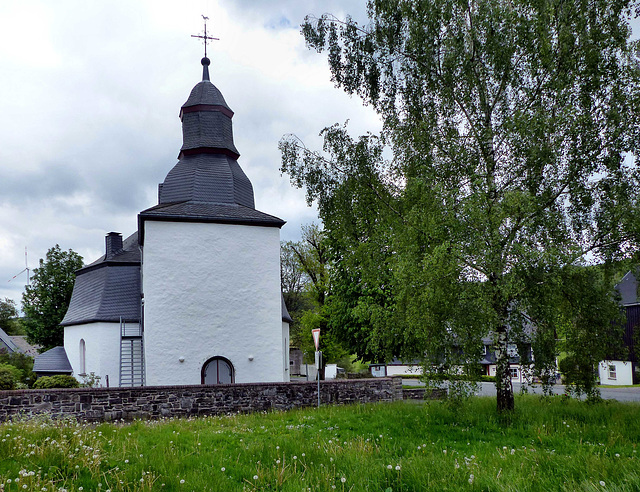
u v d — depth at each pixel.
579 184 10.65
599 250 10.79
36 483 4.93
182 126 23.53
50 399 12.76
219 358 19.14
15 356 29.33
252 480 5.66
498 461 6.32
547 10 10.32
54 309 34.75
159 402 13.71
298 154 13.70
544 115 10.20
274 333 19.91
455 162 10.86
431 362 10.33
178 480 5.45
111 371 22.67
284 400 14.87
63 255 35.78
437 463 6.11
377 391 16.02
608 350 11.18
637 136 10.17
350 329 22.41
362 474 5.71
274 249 20.67
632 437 8.39
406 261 9.92
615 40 10.52
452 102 11.48
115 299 23.89
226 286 19.69
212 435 8.75
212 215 19.92
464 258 9.31
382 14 12.66
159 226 19.39
